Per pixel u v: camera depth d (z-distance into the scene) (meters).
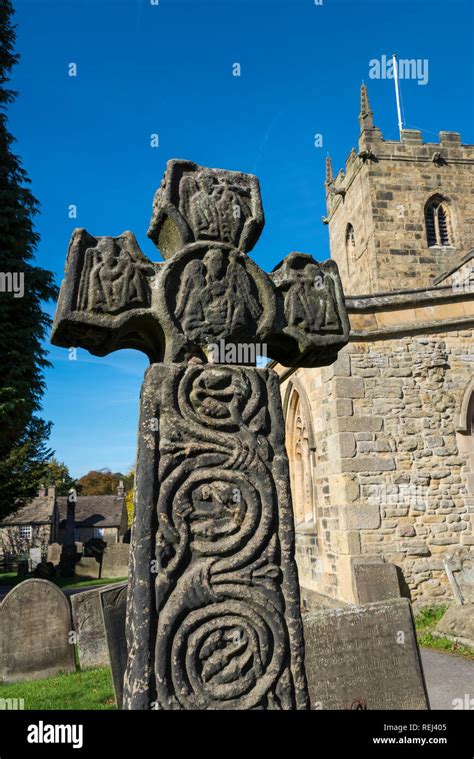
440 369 10.88
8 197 16.77
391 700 4.99
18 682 8.14
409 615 5.30
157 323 2.96
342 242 27.81
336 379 10.62
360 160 25.38
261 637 2.59
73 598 8.91
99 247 2.96
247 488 2.76
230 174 3.33
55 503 46.34
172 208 3.14
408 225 24.83
